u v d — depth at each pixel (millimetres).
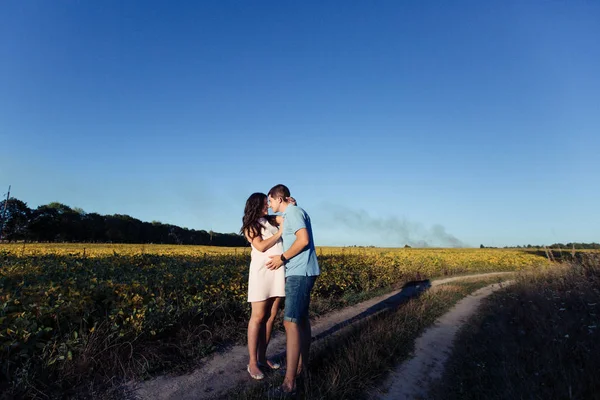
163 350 4516
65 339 3973
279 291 3850
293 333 3514
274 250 3877
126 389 3547
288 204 3967
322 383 3570
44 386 3330
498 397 3596
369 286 11633
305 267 3656
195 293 6457
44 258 10344
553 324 5711
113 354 4016
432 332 6332
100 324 4387
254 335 3848
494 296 10609
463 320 7406
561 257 13031
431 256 24188
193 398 3445
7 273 6273
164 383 3740
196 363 4316
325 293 9422
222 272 8117
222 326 5637
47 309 4070
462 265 21484
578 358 4406
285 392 3369
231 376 3979
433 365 4699
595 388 3598
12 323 3727
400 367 4512
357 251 24172
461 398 3750
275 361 4359
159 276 6762
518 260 26438
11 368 3443
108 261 10000
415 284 13875
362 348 4602
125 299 4957
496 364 4570
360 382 3799
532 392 3562
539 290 9164
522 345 5195
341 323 6633
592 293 7387
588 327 5152
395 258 19469
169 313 5078
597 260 10570
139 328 4480
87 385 3529
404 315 6992
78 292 4691
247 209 3908
